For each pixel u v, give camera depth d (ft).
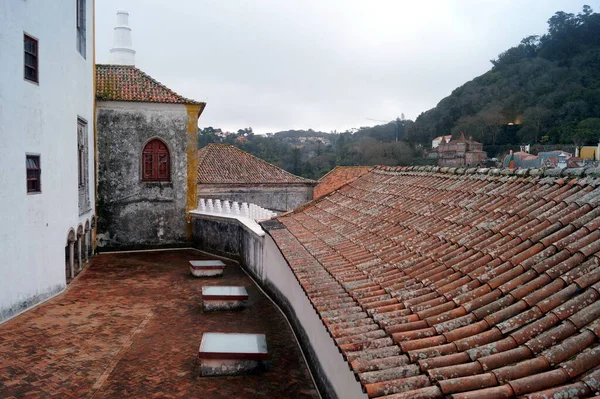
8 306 37.17
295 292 36.09
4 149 35.76
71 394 25.76
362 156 202.49
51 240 43.83
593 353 10.66
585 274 13.74
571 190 20.22
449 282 17.69
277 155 236.02
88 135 60.29
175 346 33.27
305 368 30.12
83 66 56.70
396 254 23.34
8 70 35.94
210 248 69.31
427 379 11.87
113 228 69.26
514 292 14.58
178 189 72.18
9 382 26.91
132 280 52.60
